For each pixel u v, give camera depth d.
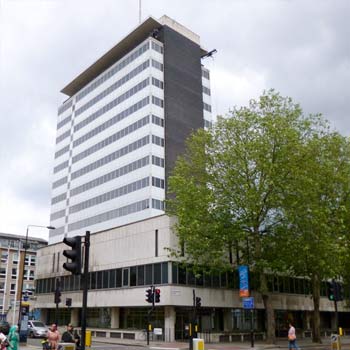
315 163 33.91
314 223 31.16
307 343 34.69
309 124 35.50
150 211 66.38
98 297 44.75
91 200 80.06
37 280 57.41
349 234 35.62
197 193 33.91
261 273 33.81
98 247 46.78
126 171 73.12
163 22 79.38
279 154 32.81
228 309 41.25
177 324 37.50
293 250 32.34
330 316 57.38
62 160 92.62
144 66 75.25
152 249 39.59
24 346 30.70
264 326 44.84
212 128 36.84
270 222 33.78
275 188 32.34
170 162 71.00
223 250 35.75
